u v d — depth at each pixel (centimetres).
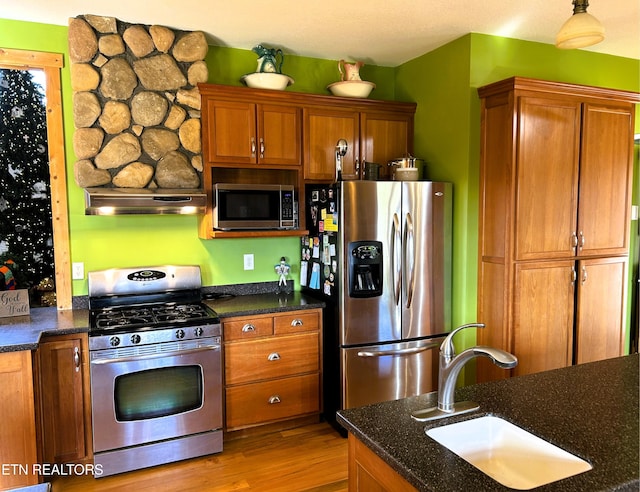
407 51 365
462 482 117
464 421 154
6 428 241
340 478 276
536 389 180
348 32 325
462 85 334
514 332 318
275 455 301
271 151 338
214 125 322
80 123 297
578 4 202
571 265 333
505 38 336
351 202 316
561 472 135
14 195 325
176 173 316
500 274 320
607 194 342
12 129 322
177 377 286
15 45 299
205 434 296
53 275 339
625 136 345
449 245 343
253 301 341
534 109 309
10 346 236
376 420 153
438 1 276
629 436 142
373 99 367
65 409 271
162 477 276
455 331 161
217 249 361
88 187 300
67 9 284
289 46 353
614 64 382
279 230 342
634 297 437
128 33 304
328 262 335
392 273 328
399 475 129
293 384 330
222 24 309
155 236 341
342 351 321
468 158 331
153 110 310
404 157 347
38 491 145
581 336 342
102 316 296
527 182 312
